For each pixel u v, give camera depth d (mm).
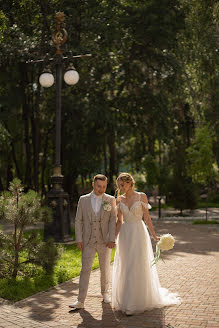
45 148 24734
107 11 19422
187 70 25359
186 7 21000
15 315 4738
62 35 10812
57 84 10797
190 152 19625
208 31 22625
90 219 5293
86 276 5172
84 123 19984
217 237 12281
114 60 21156
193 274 7023
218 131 23828
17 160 25484
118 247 5316
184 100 26297
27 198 6441
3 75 18312
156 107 21734
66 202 10641
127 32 20594
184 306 5133
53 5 18812
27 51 16938
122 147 33500
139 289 4953
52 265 6406
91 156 21234
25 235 11594
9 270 6461
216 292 5809
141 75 22656
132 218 5289
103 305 5230
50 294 5750
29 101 21953
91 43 19828
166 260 8352
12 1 18312
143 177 28547
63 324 4445
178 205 20156
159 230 14203
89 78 20781
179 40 21797
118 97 22312
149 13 19766
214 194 32844
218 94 23359
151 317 4723
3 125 19016
